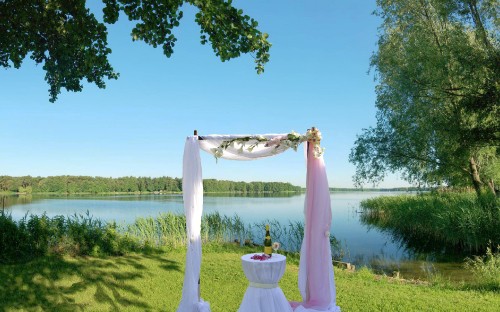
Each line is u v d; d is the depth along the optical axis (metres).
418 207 21.70
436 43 19.88
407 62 19.75
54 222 11.45
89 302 7.69
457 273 12.14
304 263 6.40
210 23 8.76
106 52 11.30
